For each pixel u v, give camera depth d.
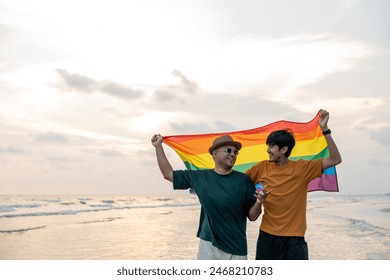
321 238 14.06
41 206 37.28
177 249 12.52
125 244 13.40
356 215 25.75
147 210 36.22
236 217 4.62
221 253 4.62
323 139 5.57
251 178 4.97
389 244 12.72
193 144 5.80
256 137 5.88
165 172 4.91
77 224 20.34
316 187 5.57
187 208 41.41
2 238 14.37
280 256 4.63
